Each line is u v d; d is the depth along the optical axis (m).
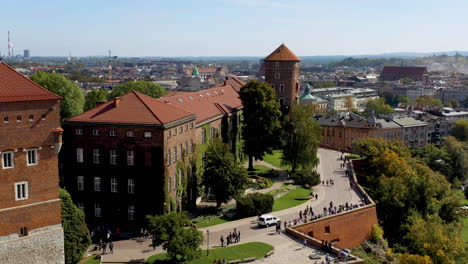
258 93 122.19
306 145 124.75
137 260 72.69
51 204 63.38
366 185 131.75
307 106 133.12
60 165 90.75
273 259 73.62
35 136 61.38
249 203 92.62
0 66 62.41
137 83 194.62
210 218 91.31
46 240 62.81
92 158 89.00
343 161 150.00
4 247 58.56
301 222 87.44
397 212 109.19
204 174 97.62
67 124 89.44
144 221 86.62
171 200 88.50
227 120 125.00
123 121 86.31
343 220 93.00
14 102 59.00
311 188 116.88
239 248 76.75
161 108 92.19
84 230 71.62
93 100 157.12
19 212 60.31
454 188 156.38
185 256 68.81
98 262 71.81
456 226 110.50
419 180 112.56
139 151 85.75
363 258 86.94
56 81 141.38
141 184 86.31
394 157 129.38
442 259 90.19
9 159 59.47
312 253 76.25
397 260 89.75
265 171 127.50
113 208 88.62
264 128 122.81
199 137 106.38
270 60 154.25
